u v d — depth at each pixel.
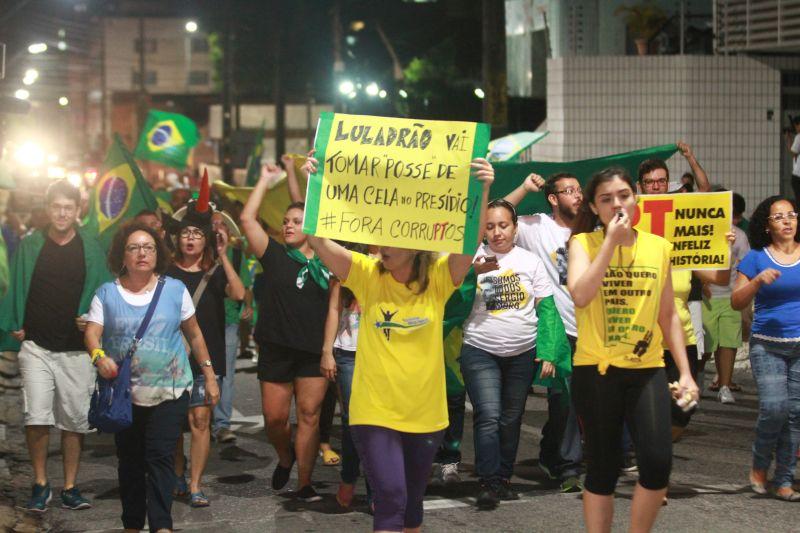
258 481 9.92
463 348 9.04
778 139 21.28
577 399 6.77
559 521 8.38
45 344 8.97
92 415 7.61
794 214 9.06
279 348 9.04
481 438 8.81
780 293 9.02
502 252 9.06
